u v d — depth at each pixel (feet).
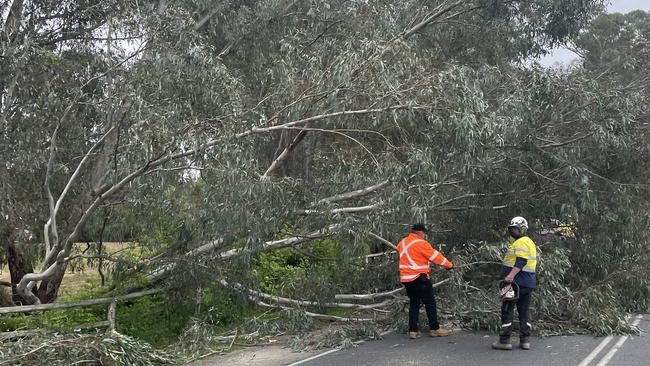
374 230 31.58
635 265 34.76
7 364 22.54
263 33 43.42
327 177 34.63
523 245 26.71
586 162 34.27
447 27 49.11
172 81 30.83
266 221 29.53
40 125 31.99
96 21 35.53
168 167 29.94
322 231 32.53
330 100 30.71
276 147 39.65
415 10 47.52
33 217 32.58
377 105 29.66
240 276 32.55
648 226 34.58
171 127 27.89
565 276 34.45
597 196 34.32
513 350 26.68
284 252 42.83
